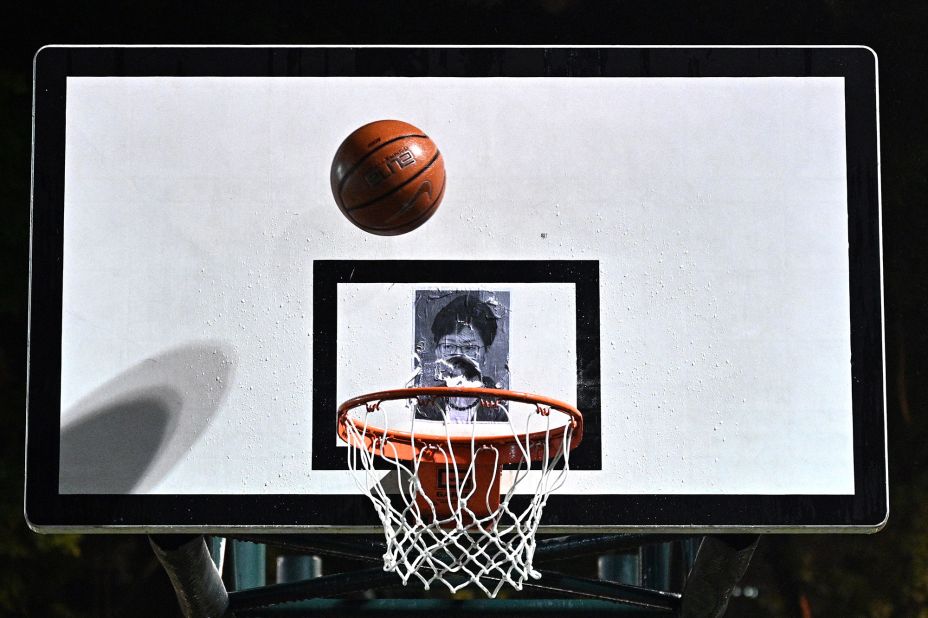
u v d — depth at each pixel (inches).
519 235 168.6
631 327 166.6
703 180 169.5
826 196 169.2
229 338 167.0
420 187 153.2
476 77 171.5
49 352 166.4
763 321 166.6
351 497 162.7
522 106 170.9
